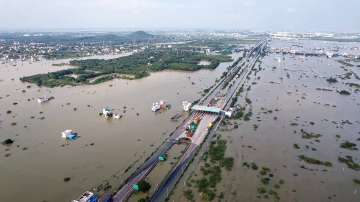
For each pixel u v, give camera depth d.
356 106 166.50
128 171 93.62
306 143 116.31
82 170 94.50
